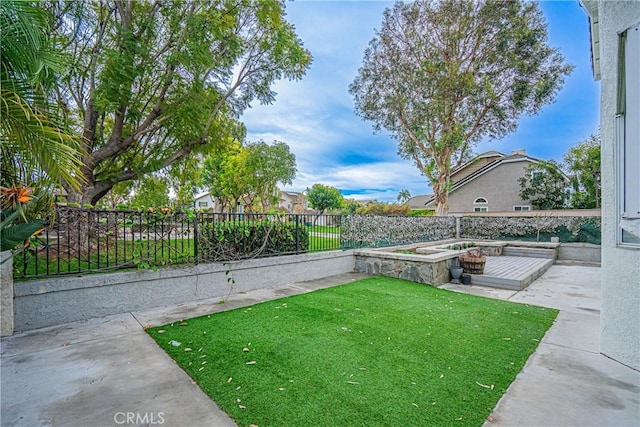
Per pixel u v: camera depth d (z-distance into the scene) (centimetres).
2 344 325
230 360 290
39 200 327
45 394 233
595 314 449
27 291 365
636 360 281
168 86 876
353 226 823
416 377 263
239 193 2448
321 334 359
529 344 337
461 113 1512
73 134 357
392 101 1530
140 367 276
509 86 1401
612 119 309
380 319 416
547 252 1055
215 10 864
